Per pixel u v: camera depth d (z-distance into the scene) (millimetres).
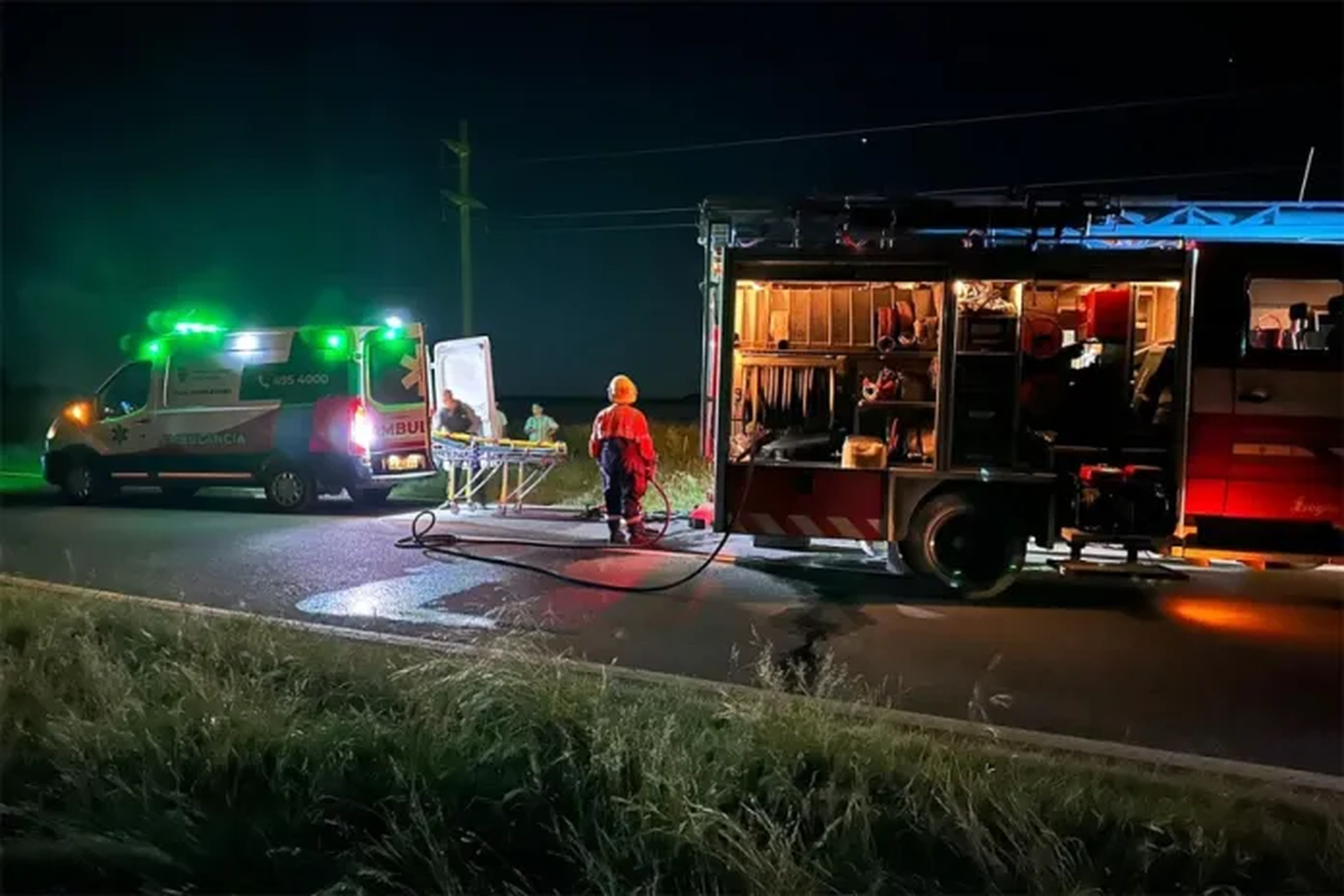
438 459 12438
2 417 23328
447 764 3684
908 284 7820
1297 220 8109
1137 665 5855
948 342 7547
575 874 3121
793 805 3449
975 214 7629
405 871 3096
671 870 3107
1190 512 7254
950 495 7594
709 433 8672
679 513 12000
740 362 8453
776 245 7785
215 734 3854
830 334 8250
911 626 6727
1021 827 3223
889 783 3662
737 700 4512
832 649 6125
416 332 12273
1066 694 5309
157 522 11227
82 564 8609
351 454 11727
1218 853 3199
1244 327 7141
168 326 12812
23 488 15188
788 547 8391
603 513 11641
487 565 8648
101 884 3025
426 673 4598
